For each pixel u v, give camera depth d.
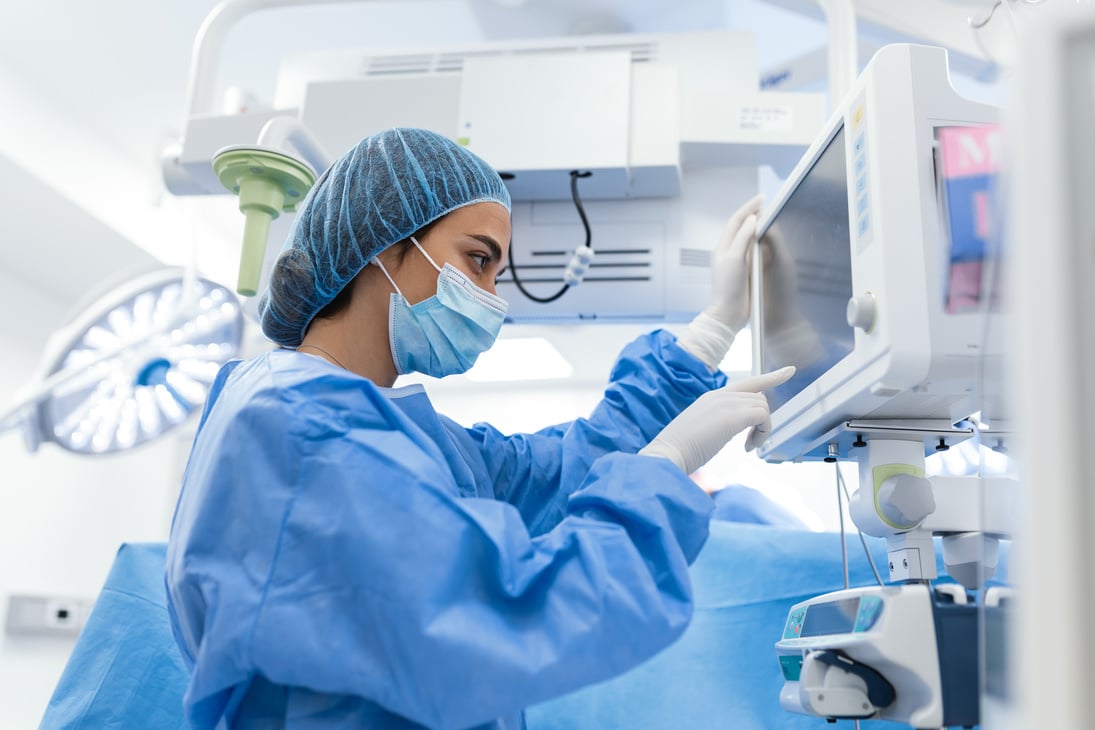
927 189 0.97
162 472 4.07
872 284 0.97
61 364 2.08
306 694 0.88
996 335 0.87
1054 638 0.47
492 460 1.33
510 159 1.71
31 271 3.46
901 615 0.81
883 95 0.99
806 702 0.88
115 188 3.18
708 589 1.63
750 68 1.84
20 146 2.80
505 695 0.79
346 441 0.88
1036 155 0.51
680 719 1.53
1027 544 0.49
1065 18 0.52
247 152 1.28
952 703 0.79
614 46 1.90
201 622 0.90
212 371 2.24
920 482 1.06
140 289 2.06
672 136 1.70
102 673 1.50
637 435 1.34
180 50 2.75
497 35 2.67
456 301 1.15
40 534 3.44
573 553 0.88
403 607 0.80
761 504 2.54
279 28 2.67
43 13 2.60
